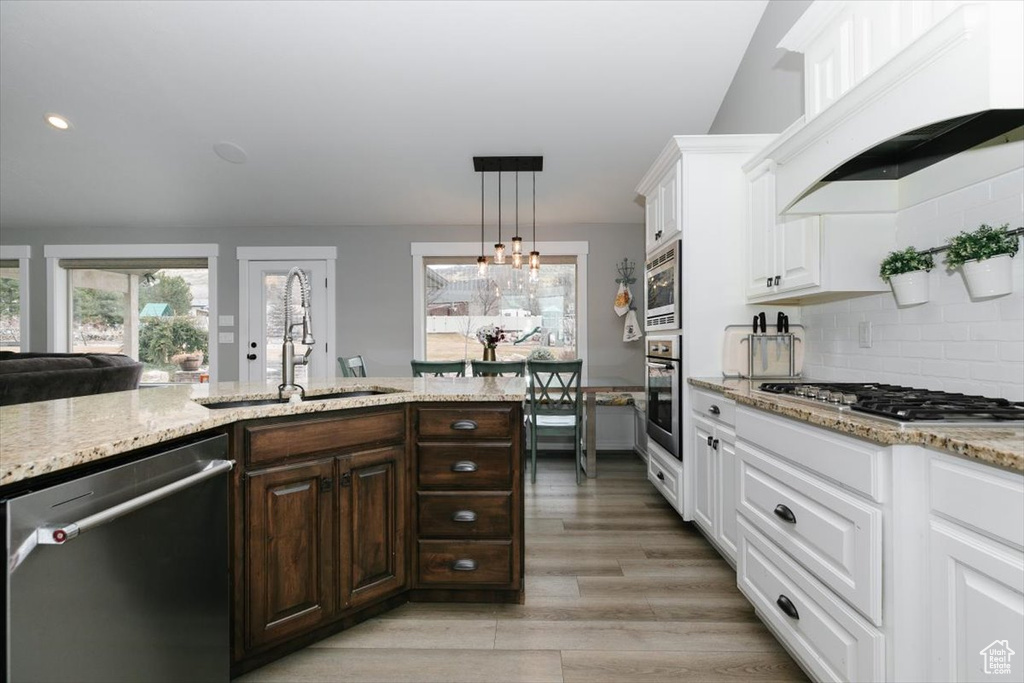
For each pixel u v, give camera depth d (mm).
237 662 1527
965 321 1597
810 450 1403
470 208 4699
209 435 1417
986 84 1033
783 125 2566
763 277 2391
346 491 1751
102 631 950
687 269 2641
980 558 938
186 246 4973
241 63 3035
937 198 1698
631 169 4078
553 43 2904
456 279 5078
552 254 4977
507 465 1957
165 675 1124
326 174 4145
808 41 2031
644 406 4047
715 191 2635
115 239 4973
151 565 1081
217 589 1322
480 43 2898
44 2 2650
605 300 4961
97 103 3355
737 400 1888
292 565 1613
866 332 2105
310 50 2947
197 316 5094
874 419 1238
